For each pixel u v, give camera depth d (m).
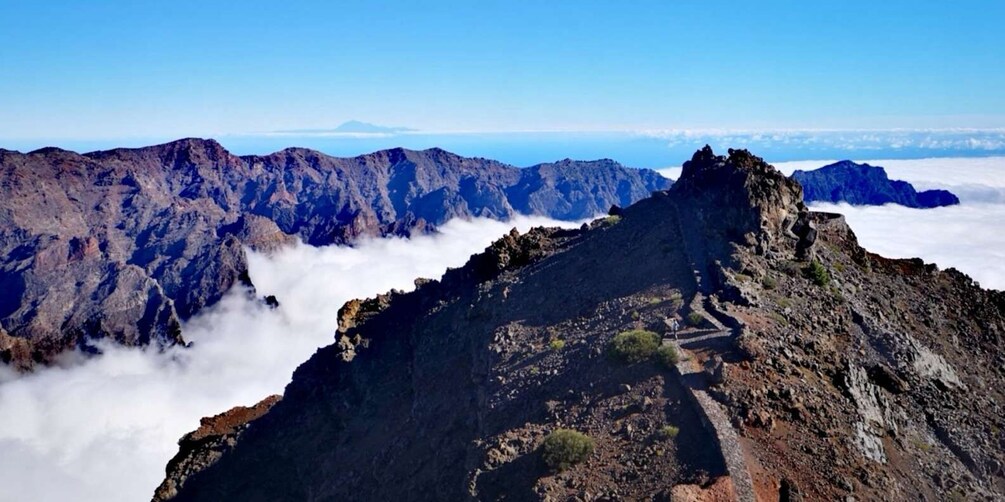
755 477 29.00
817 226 66.31
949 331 55.94
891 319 52.84
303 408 72.81
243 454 70.44
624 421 34.91
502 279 68.50
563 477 32.59
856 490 29.34
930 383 43.78
